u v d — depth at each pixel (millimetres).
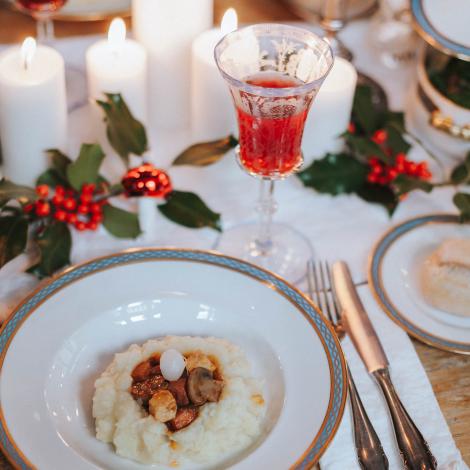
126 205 1143
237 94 984
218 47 993
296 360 968
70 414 943
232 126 1161
